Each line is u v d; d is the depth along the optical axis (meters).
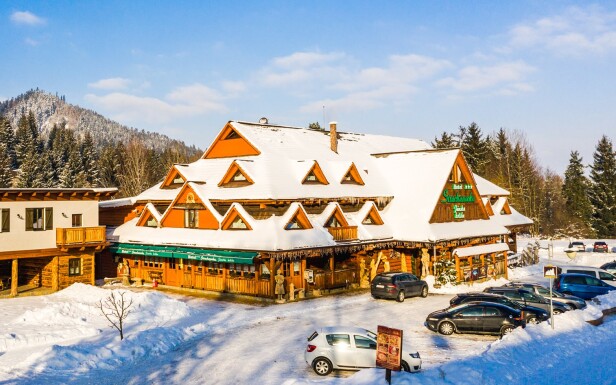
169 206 40.06
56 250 36.19
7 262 38.94
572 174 103.06
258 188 37.22
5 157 108.44
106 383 18.05
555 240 85.12
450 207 43.81
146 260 41.16
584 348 21.61
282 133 47.41
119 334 23.62
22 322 25.89
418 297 34.69
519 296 28.86
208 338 24.14
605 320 27.31
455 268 39.28
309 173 40.22
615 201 89.31
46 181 102.88
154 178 112.44
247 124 45.81
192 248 35.78
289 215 34.62
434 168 45.06
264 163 40.06
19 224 34.59
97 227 37.97
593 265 54.25
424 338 23.81
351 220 40.12
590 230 90.75
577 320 25.44
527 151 99.94
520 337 21.36
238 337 24.16
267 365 19.70
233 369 19.33
